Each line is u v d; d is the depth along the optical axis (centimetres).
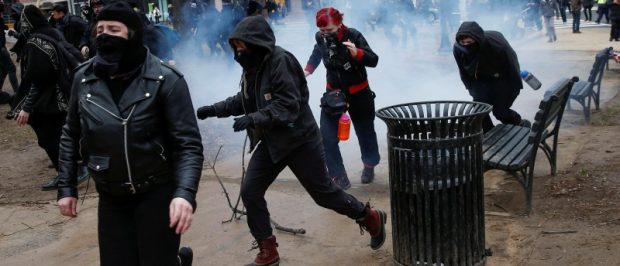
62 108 628
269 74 369
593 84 752
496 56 532
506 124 551
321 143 397
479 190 363
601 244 405
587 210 463
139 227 289
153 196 288
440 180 353
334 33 523
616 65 1195
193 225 503
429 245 361
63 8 868
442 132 346
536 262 392
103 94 279
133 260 294
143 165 281
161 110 285
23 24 620
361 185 571
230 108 398
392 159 368
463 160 352
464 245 361
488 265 392
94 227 520
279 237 465
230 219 505
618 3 1585
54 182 652
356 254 428
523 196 505
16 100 638
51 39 618
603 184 510
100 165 279
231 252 446
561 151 629
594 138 664
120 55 273
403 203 367
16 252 478
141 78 280
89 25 808
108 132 276
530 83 578
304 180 392
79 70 293
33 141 894
